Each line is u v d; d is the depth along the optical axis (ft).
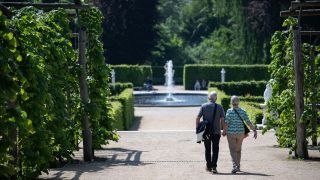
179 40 543.39
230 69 345.72
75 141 93.30
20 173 63.26
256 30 353.51
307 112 86.69
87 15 96.12
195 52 516.73
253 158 87.76
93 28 96.22
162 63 483.51
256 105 171.42
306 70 92.99
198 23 574.15
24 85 50.11
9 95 46.42
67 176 70.38
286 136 90.79
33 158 63.77
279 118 102.78
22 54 59.06
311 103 91.50
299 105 87.51
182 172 73.26
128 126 169.68
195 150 99.76
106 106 99.55
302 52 94.43
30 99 62.90
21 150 63.41
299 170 73.87
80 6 85.87
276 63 102.68
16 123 48.01
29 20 68.44
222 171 74.23
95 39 96.32
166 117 199.31
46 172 67.97
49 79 72.59
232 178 67.67
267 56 357.00
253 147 103.04
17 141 63.00
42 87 63.82
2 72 46.42
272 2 349.61
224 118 73.67
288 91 91.35
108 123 98.94
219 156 90.68
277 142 106.01
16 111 48.01
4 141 47.88
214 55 435.53
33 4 83.51
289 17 94.99
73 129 87.76
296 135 88.07
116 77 349.00
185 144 109.40
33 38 65.26
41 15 81.10
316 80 91.45
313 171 72.84
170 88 349.00
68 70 85.56
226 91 268.41
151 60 465.88
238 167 73.46
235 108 73.61
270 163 81.25
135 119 195.72
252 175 69.87
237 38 378.32
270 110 102.83
